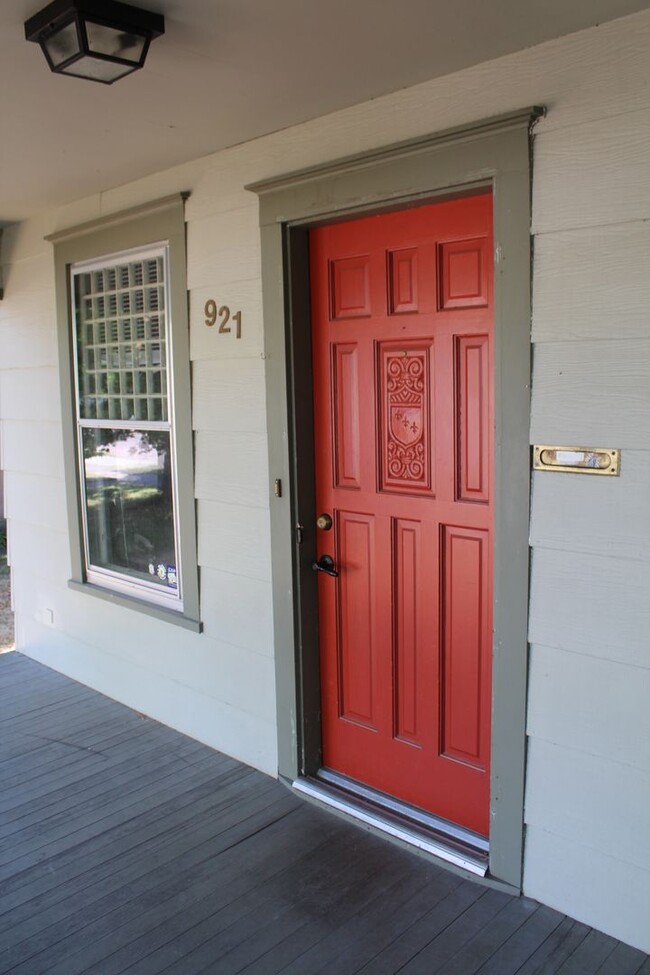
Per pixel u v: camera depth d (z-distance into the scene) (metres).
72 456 4.16
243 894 2.53
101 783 3.25
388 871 2.62
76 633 4.37
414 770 2.86
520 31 2.05
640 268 2.03
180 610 3.64
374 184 2.55
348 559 2.96
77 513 4.19
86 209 3.86
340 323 2.85
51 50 1.93
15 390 4.61
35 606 4.71
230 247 3.09
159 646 3.77
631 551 2.12
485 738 2.64
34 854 2.78
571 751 2.29
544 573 2.29
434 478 2.66
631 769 2.19
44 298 4.26
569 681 2.27
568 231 2.14
